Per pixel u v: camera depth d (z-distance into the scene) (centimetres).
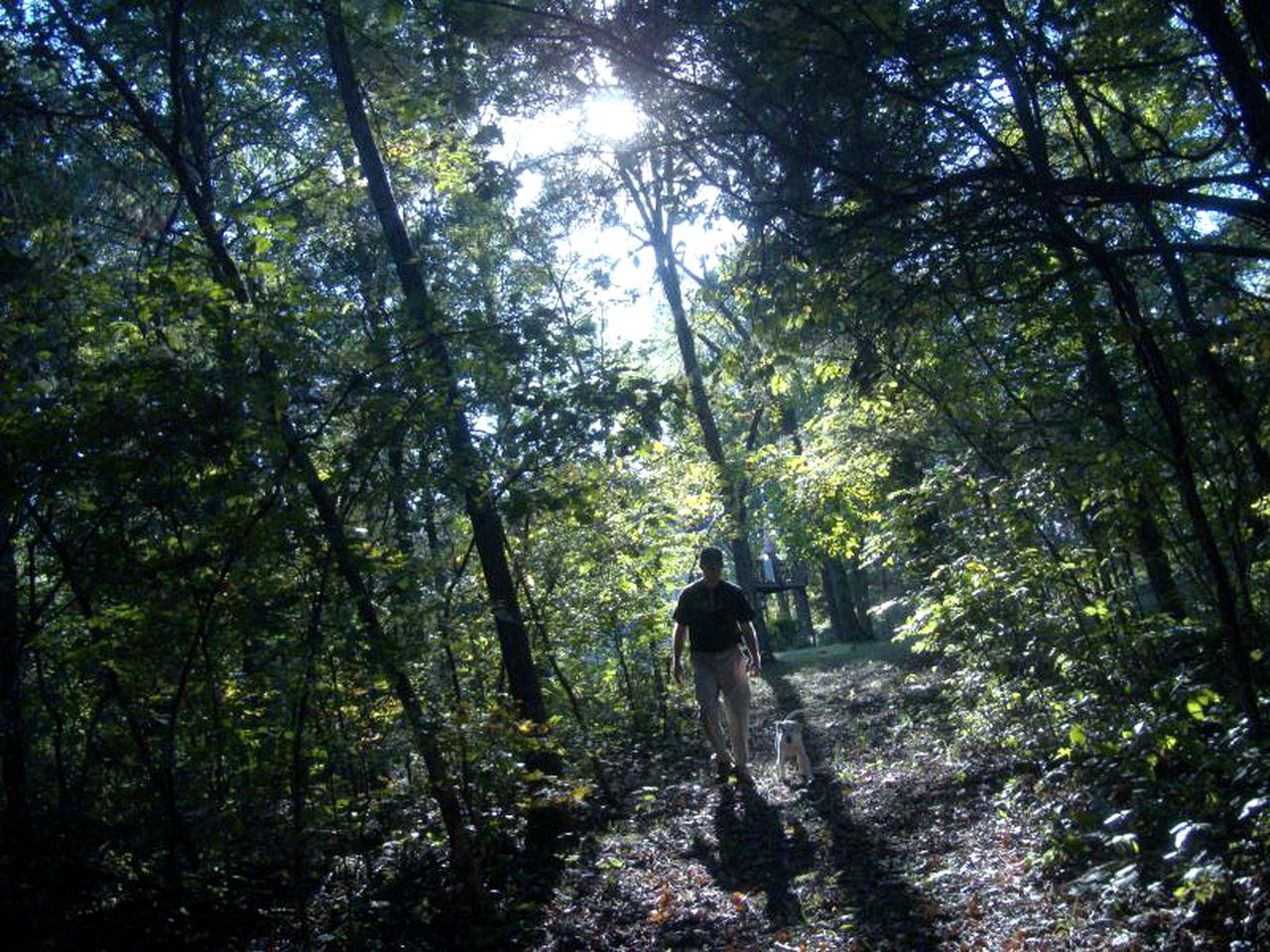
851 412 1292
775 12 572
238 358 578
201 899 598
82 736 701
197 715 616
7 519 672
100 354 608
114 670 595
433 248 1456
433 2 618
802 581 4241
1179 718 658
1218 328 611
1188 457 676
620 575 1387
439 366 676
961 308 724
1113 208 699
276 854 645
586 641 1309
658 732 1423
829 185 639
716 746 1034
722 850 814
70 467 554
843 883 688
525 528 1094
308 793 636
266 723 644
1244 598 720
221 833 614
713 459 1820
